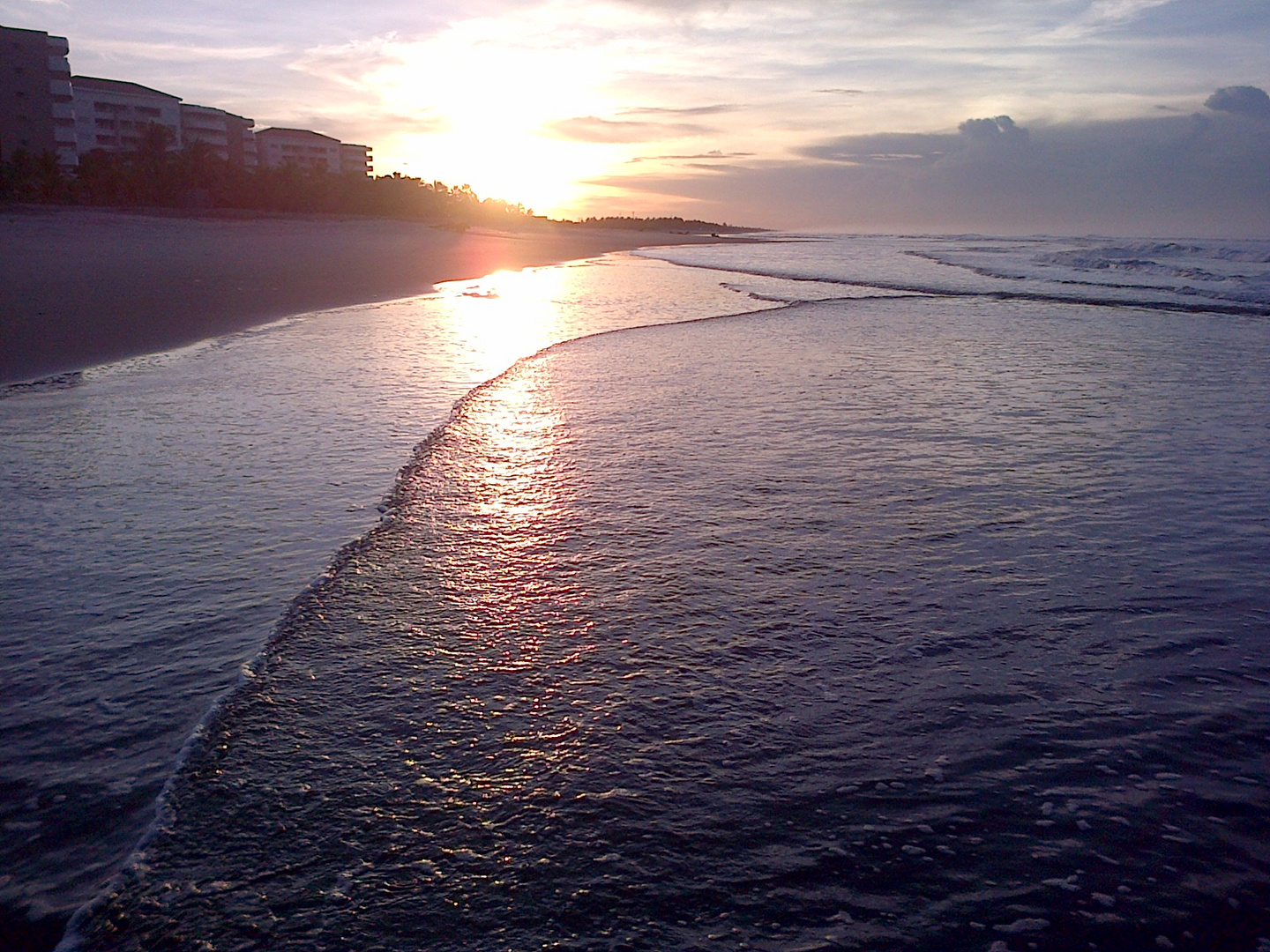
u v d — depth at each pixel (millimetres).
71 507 4668
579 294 18875
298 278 21203
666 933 1916
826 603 3568
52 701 2869
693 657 3137
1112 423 6707
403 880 2076
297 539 4238
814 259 37219
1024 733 2680
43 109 61531
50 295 15125
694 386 8070
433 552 4082
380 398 7492
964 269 28422
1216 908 2000
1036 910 1993
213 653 3156
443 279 22938
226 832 2240
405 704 2822
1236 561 4020
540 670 3043
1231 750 2602
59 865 2164
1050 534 4348
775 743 2623
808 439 6172
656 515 4598
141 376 8547
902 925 1949
